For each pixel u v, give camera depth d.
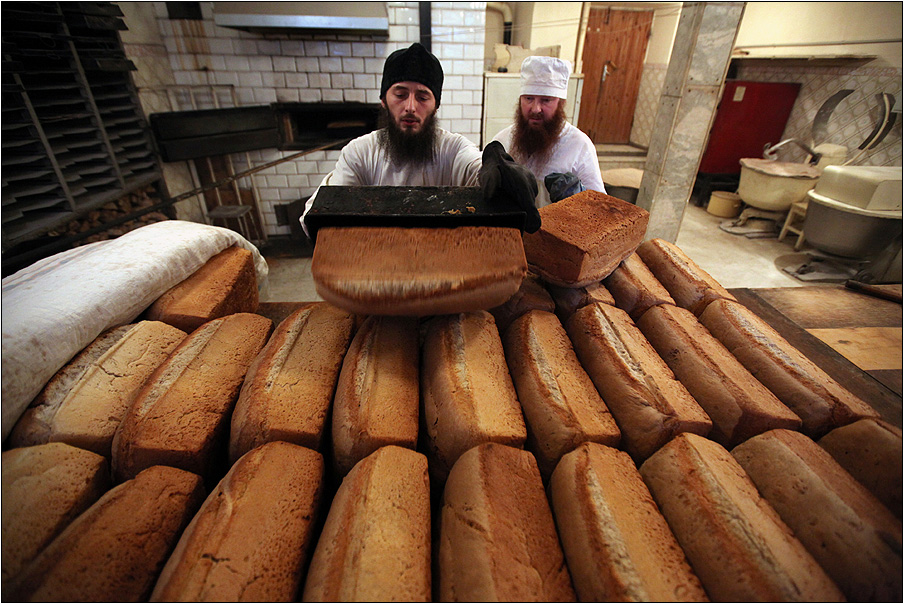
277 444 0.66
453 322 0.87
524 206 0.77
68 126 2.31
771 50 4.51
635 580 0.50
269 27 2.84
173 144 3.02
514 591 0.49
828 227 3.12
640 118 5.69
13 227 1.93
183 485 0.63
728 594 0.50
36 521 0.56
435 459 0.72
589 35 5.17
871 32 3.54
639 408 0.71
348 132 3.66
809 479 0.59
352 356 0.82
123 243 1.06
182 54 3.18
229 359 0.84
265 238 3.95
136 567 0.53
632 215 0.98
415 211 0.76
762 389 0.75
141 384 0.80
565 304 0.98
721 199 4.54
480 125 3.66
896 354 1.02
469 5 3.14
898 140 3.37
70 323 0.79
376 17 2.81
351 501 0.59
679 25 2.55
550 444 0.70
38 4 2.06
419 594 0.50
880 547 0.51
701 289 0.99
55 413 0.71
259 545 0.54
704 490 0.58
